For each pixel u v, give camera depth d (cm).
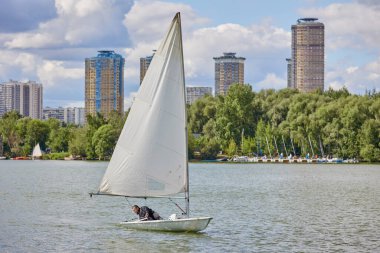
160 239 6125
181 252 5631
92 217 8131
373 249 5869
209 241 6122
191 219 6250
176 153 6141
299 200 10850
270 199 11019
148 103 6188
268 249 5825
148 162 6178
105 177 6281
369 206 9762
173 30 6147
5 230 6962
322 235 6669
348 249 5862
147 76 6212
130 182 6209
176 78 6144
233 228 7075
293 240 6322
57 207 9375
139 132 6200
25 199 10788
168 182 6166
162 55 6178
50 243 6109
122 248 5797
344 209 9288
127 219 7925
